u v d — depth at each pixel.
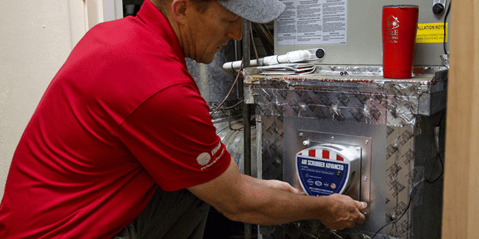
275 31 1.44
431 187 1.23
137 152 0.87
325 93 1.19
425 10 1.16
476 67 0.53
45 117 0.92
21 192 0.91
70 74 0.89
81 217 0.91
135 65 0.84
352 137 1.18
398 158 1.10
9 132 1.98
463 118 0.55
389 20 1.08
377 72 1.25
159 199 1.19
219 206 0.99
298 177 1.26
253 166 1.69
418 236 1.17
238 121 1.88
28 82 1.85
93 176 0.91
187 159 0.89
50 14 1.70
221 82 1.84
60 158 0.90
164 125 0.84
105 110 0.85
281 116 1.30
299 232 1.33
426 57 1.18
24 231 0.90
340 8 1.28
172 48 0.96
